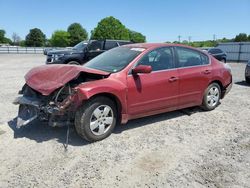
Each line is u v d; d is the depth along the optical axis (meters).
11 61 23.45
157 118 5.73
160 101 5.14
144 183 3.32
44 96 4.47
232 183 3.34
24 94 4.92
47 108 4.27
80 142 4.45
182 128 5.18
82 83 4.38
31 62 22.33
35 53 43.53
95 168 3.65
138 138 4.66
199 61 5.94
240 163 3.85
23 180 3.35
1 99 7.30
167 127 5.22
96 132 4.44
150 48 5.09
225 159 3.96
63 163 3.77
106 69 4.83
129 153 4.10
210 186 3.27
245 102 7.40
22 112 4.75
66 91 4.36
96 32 66.12
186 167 3.71
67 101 4.21
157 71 5.08
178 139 4.65
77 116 4.27
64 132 4.86
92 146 4.31
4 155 3.97
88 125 4.29
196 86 5.77
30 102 4.48
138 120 5.58
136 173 3.54
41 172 3.54
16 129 4.98
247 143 4.55
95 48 13.06
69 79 4.20
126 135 4.78
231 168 3.70
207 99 6.14
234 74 15.29
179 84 5.39
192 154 4.10
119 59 5.04
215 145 4.44
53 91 4.19
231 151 4.22
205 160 3.92
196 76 5.71
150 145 4.39
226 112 6.30
